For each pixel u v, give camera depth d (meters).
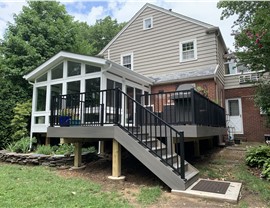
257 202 3.56
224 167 5.86
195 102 5.49
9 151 7.93
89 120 6.08
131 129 5.28
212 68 10.09
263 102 6.64
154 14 12.31
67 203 3.23
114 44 13.34
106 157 7.07
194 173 4.73
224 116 9.63
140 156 4.54
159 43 11.95
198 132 5.32
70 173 5.41
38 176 4.93
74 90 8.02
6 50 12.26
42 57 12.59
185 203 3.44
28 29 13.01
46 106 8.76
